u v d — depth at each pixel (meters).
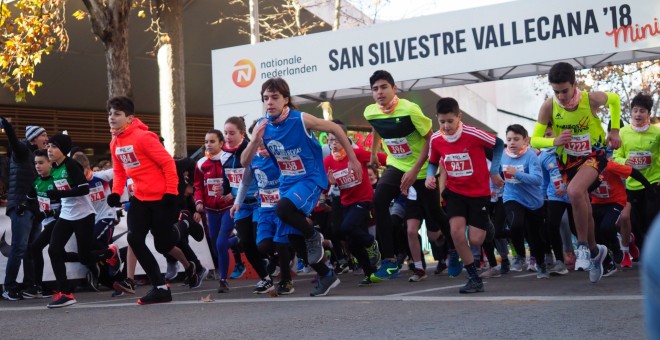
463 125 6.63
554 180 8.71
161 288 7.22
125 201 10.90
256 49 14.48
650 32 11.79
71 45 19.77
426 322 4.87
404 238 11.06
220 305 6.73
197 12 21.03
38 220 9.09
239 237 8.14
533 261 10.52
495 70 13.99
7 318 6.57
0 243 9.99
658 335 1.21
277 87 6.85
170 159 7.07
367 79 13.64
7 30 15.35
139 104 22.94
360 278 10.43
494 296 6.28
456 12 12.96
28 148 9.38
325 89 13.96
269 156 7.68
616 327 4.28
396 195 8.38
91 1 14.28
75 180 7.69
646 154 9.52
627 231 9.91
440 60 13.09
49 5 15.70
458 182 6.66
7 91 20.44
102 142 22.75
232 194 8.50
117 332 5.17
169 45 16.41
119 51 14.45
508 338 4.11
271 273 11.18
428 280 9.43
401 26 13.37
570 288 6.89
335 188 9.62
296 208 6.93
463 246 6.70
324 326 4.96
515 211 8.95
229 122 8.43
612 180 8.88
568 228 9.95
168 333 4.98
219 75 14.80
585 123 6.90
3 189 10.25
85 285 10.62
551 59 12.36
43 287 10.08
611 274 8.72
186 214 9.94
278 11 22.58
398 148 8.17
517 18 12.55
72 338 4.98
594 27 12.09
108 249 9.63
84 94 21.67
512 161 9.09
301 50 14.12
